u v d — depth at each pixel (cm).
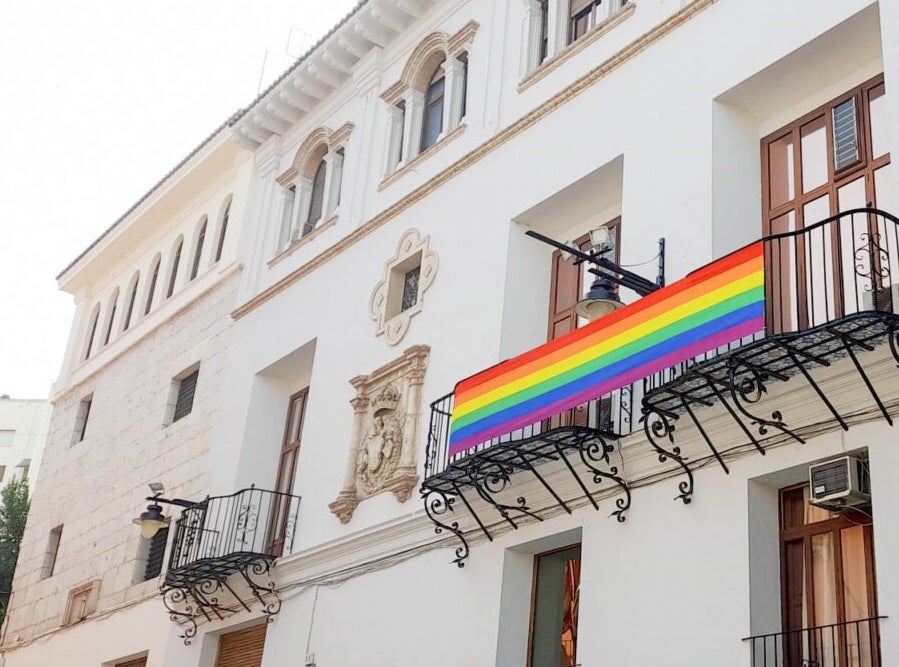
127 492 2397
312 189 2220
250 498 1862
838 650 1025
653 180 1380
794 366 1052
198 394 2266
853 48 1248
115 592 2280
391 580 1549
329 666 1592
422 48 1952
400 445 1620
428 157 1842
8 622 2688
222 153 2464
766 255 1272
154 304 2634
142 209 2731
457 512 1459
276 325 2083
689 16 1426
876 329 973
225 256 2359
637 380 1172
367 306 1833
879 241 1122
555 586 1364
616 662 1177
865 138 1230
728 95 1340
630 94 1471
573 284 1556
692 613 1117
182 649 1961
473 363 1547
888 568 963
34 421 6956
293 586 1741
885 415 1002
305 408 2027
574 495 1300
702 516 1148
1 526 3938
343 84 2167
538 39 1736
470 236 1664
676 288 1153
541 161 1583
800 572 1089
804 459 1072
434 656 1419
